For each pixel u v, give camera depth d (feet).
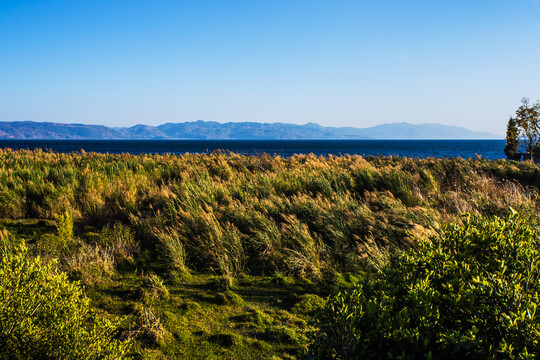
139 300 13.14
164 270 16.20
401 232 17.85
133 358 9.66
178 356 9.90
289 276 15.65
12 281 7.94
